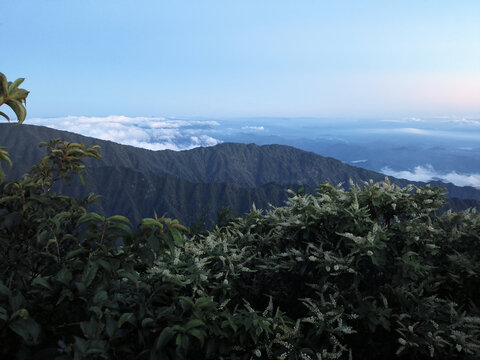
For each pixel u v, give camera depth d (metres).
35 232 2.30
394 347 2.86
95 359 1.66
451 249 3.54
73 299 1.82
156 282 2.30
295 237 3.42
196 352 2.26
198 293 2.66
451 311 2.87
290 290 3.34
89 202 2.77
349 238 3.03
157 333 2.00
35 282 1.80
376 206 3.46
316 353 2.52
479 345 2.60
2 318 1.58
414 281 3.12
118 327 1.78
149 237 1.98
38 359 1.68
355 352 2.91
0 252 2.20
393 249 3.01
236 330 2.31
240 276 3.32
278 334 2.50
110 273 2.01
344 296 2.95
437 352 2.73
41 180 2.58
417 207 3.44
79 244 2.16
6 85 1.73
